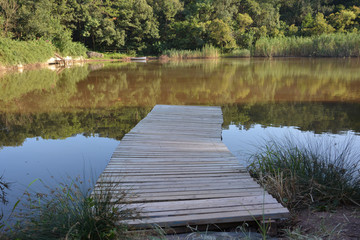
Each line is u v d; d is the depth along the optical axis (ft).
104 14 110.63
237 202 7.03
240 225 6.57
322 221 6.49
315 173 8.52
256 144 12.99
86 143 13.55
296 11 145.38
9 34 65.92
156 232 6.05
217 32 105.19
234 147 12.69
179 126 15.39
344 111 19.19
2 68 54.65
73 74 46.96
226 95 26.63
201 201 7.11
